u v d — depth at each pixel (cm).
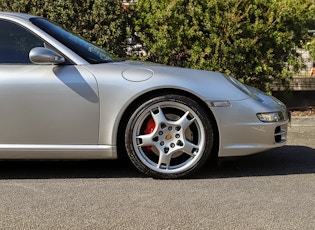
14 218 329
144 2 783
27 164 491
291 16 755
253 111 420
